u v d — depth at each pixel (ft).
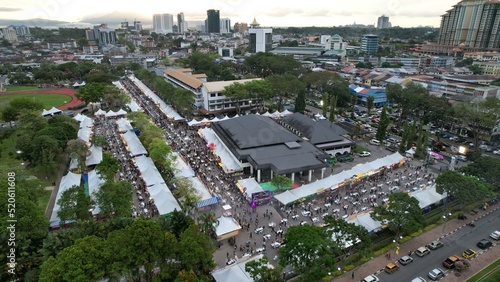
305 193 327.26
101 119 609.01
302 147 414.00
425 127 587.68
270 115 599.16
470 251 255.09
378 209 273.75
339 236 234.99
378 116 650.02
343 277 233.14
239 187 341.82
